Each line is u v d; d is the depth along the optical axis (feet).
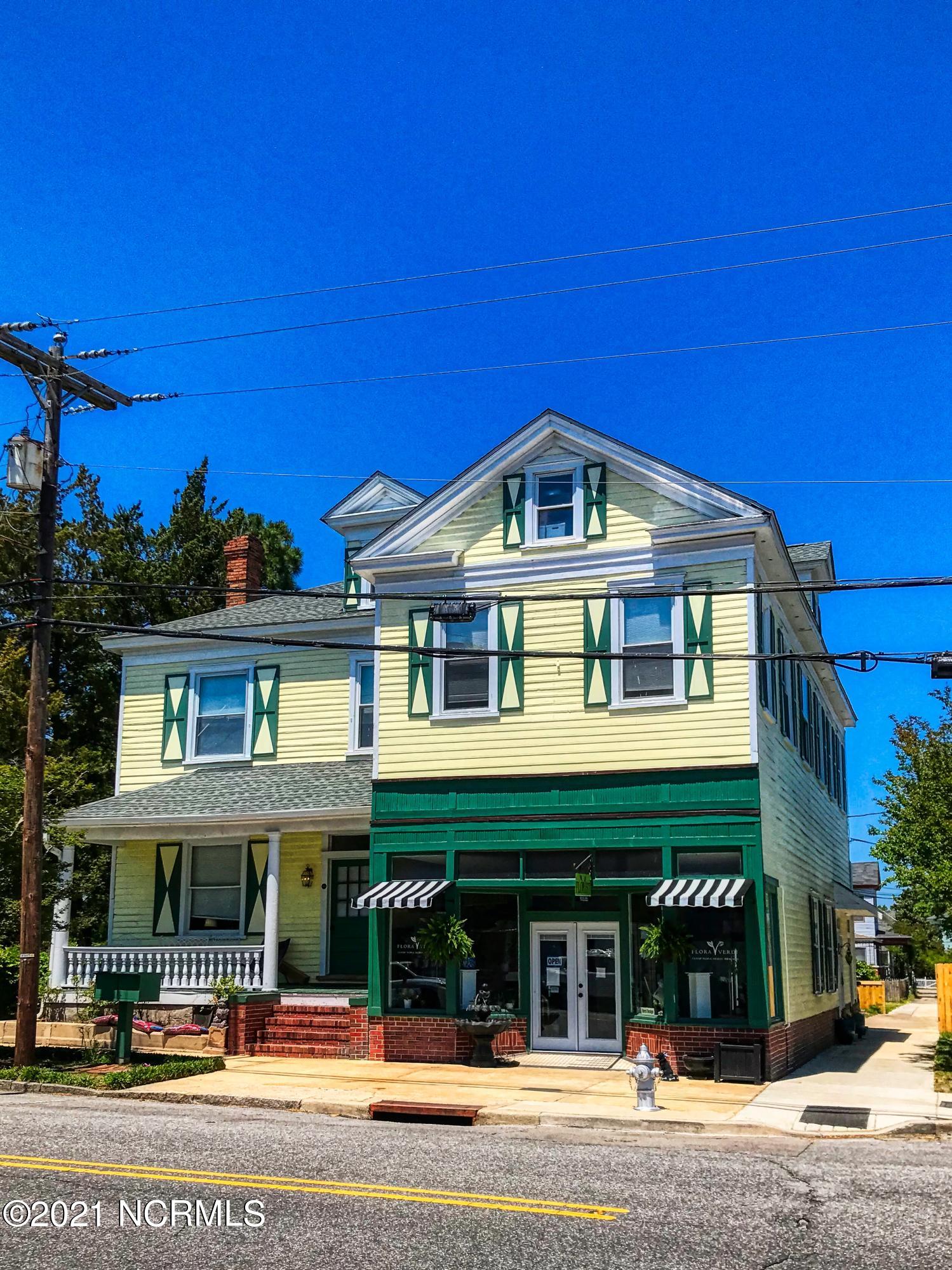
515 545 70.18
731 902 58.29
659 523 67.21
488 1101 51.90
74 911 99.45
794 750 77.46
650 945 60.95
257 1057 67.36
